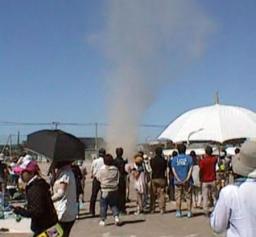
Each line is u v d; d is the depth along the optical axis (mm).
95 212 15578
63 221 7316
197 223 13477
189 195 14719
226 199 4074
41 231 6535
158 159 15289
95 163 14773
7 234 11297
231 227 4094
